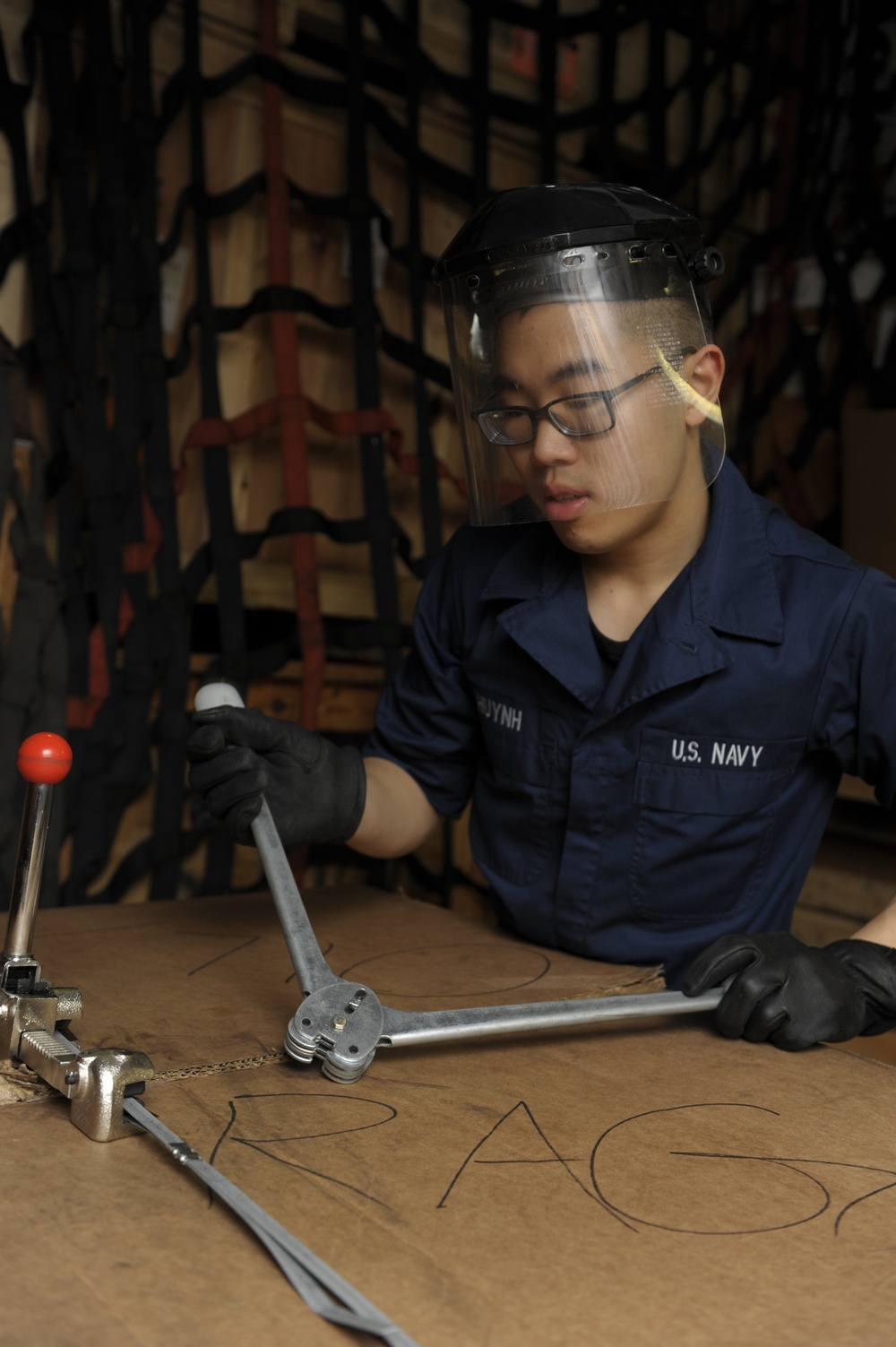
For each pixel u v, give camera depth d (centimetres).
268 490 198
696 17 240
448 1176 66
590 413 90
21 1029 78
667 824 108
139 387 170
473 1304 54
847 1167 69
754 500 112
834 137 248
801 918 221
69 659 165
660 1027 94
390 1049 86
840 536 246
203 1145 68
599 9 221
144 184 169
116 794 171
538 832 115
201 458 188
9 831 154
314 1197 63
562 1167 68
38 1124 71
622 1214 62
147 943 110
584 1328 52
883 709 105
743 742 106
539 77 214
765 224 260
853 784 206
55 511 167
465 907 218
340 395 204
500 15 208
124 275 166
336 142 198
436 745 126
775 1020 88
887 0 238
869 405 247
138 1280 54
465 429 102
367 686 205
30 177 162
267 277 191
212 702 103
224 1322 52
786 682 105
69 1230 59
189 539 188
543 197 92
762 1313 54
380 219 196
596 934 112
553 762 112
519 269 89
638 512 97
